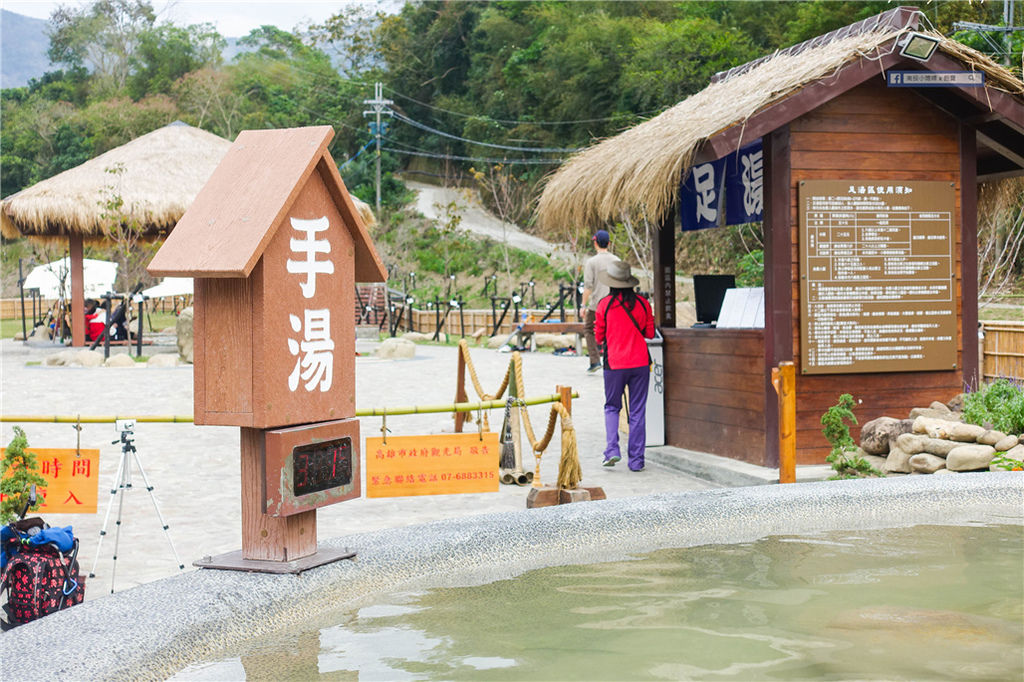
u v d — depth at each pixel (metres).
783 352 6.82
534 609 3.24
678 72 46.50
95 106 76.25
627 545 4.10
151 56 84.00
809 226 6.88
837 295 6.94
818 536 4.25
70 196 21.25
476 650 2.82
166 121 73.56
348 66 86.75
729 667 2.63
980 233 18.83
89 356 18.06
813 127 6.91
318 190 3.51
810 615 3.12
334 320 3.60
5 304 45.06
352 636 2.98
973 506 4.61
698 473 7.32
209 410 3.34
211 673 2.64
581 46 56.28
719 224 8.12
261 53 89.19
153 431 9.92
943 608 3.19
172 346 22.62
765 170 6.92
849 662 2.66
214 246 3.21
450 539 3.80
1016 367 10.02
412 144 73.88
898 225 7.04
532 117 63.47
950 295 7.14
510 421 6.98
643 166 6.75
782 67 7.30
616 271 7.70
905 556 3.89
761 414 6.98
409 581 3.59
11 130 77.06
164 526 4.21
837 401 6.99
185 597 3.02
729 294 8.17
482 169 62.53
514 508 6.25
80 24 86.50
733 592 3.42
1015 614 3.12
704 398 7.79
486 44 71.00
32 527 3.75
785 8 44.91
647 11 60.66
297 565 3.31
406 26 80.75
